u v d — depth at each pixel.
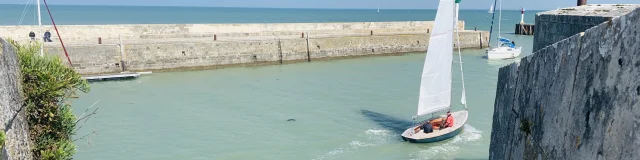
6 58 8.06
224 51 47.09
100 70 40.75
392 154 21.73
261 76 42.19
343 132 24.89
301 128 25.55
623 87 4.19
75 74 11.18
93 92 33.94
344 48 54.72
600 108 4.59
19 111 8.54
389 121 26.98
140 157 21.16
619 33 4.35
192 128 25.48
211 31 50.59
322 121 26.89
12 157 7.45
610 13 12.10
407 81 39.47
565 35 13.01
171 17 154.25
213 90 35.50
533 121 6.70
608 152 4.37
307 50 51.94
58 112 10.60
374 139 23.78
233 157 21.28
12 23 96.50
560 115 5.62
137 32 46.81
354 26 59.47
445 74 24.67
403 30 62.97
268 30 53.75
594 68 4.81
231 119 27.28
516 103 7.73
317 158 21.25
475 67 47.66
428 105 24.42
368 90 35.44
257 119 27.28
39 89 9.72
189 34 49.25
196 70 45.47
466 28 114.50
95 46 40.44
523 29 89.56
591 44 4.92
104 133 24.31
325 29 57.62
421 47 60.44
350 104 30.92
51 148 9.87
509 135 8.09
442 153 21.78
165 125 25.98
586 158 4.81
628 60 4.15
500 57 53.78
